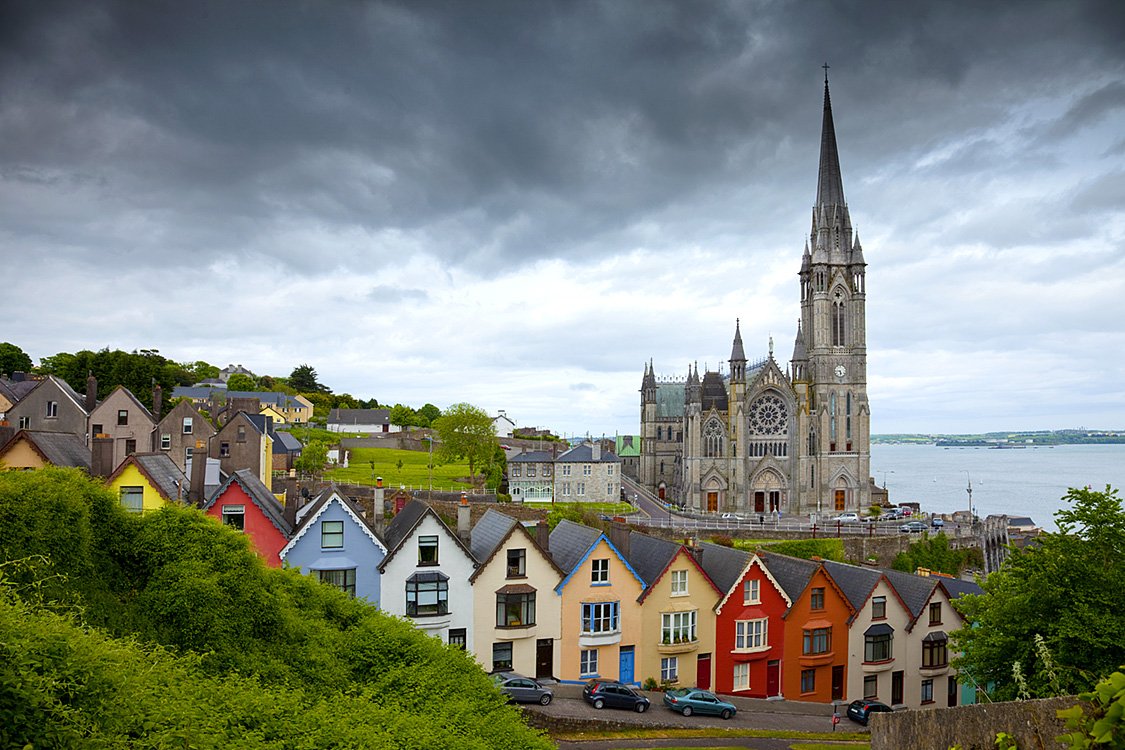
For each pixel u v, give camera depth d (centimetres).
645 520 12625
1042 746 1331
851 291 16138
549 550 6375
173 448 9875
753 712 5609
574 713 4912
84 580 2931
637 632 5800
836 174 16488
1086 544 4000
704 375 16975
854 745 4750
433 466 16062
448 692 3344
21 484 2873
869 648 6347
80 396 10675
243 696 2527
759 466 15688
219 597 3095
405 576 5325
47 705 1694
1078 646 3781
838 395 15962
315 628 3619
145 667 2341
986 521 13562
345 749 2461
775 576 6644
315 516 5234
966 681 4316
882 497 17162
